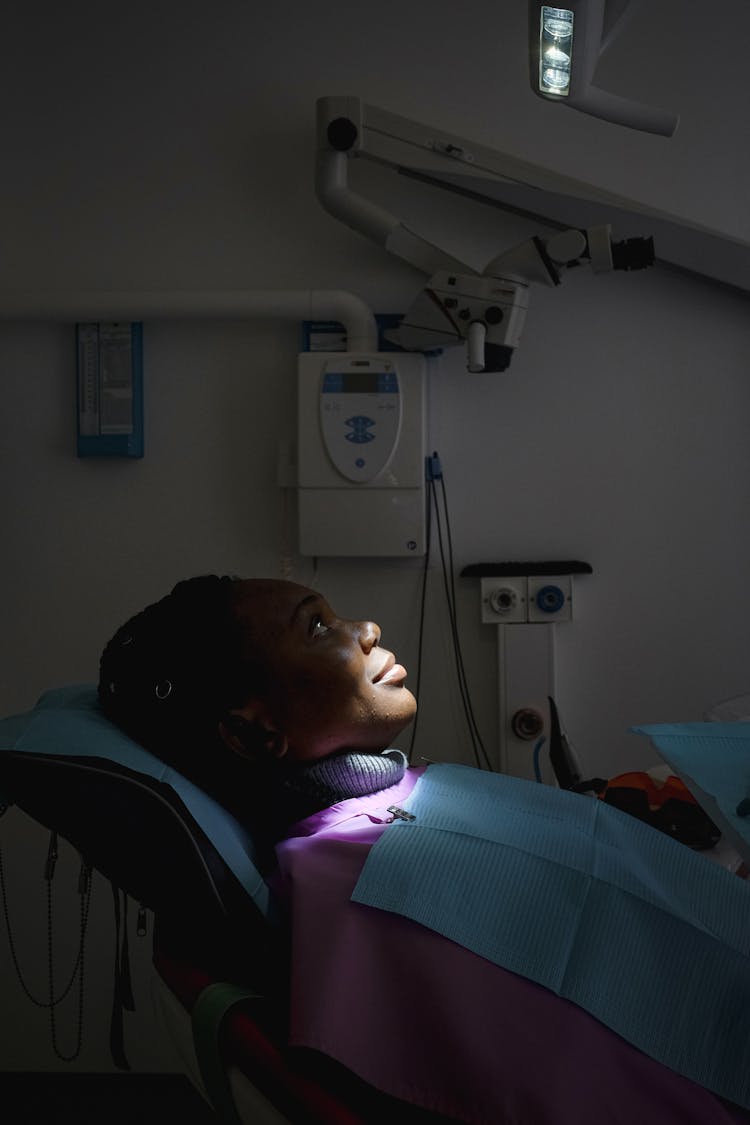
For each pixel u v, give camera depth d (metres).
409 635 2.38
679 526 2.36
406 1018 0.96
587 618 2.37
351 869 1.09
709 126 2.32
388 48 2.34
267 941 1.12
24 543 2.40
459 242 2.35
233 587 1.28
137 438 2.36
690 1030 0.98
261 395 2.38
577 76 1.86
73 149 2.38
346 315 2.29
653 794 1.68
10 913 2.36
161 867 1.13
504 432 2.37
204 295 2.30
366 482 2.27
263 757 1.22
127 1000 1.29
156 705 1.21
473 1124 0.90
